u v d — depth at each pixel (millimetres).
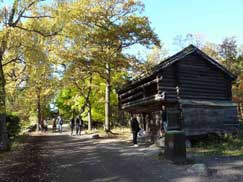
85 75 35031
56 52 29422
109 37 29312
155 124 25219
